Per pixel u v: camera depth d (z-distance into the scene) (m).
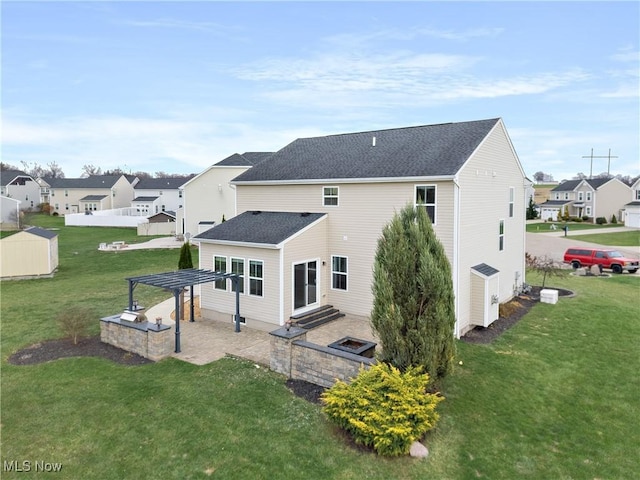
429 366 9.66
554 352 13.70
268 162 22.03
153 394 10.42
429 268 9.62
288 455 8.10
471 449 8.57
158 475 7.53
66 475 7.52
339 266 17.78
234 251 16.59
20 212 57.59
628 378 11.99
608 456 8.55
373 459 8.08
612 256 29.59
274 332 11.77
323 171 18.55
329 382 10.75
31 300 20.33
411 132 19.75
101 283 24.41
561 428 9.51
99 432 8.81
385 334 9.99
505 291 20.11
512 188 20.52
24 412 9.56
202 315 17.73
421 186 15.48
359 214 17.06
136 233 50.31
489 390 11.02
